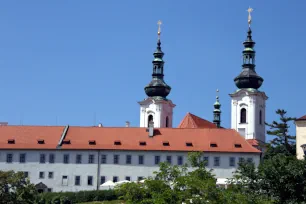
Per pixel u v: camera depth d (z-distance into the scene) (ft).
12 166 542.98
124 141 556.51
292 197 285.43
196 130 571.28
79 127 574.56
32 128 570.87
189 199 246.06
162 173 265.75
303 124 466.70
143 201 253.24
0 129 565.94
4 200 349.20
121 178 543.39
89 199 482.69
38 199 463.01
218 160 545.03
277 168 287.89
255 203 260.62
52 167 543.39
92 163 545.44
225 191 254.68
